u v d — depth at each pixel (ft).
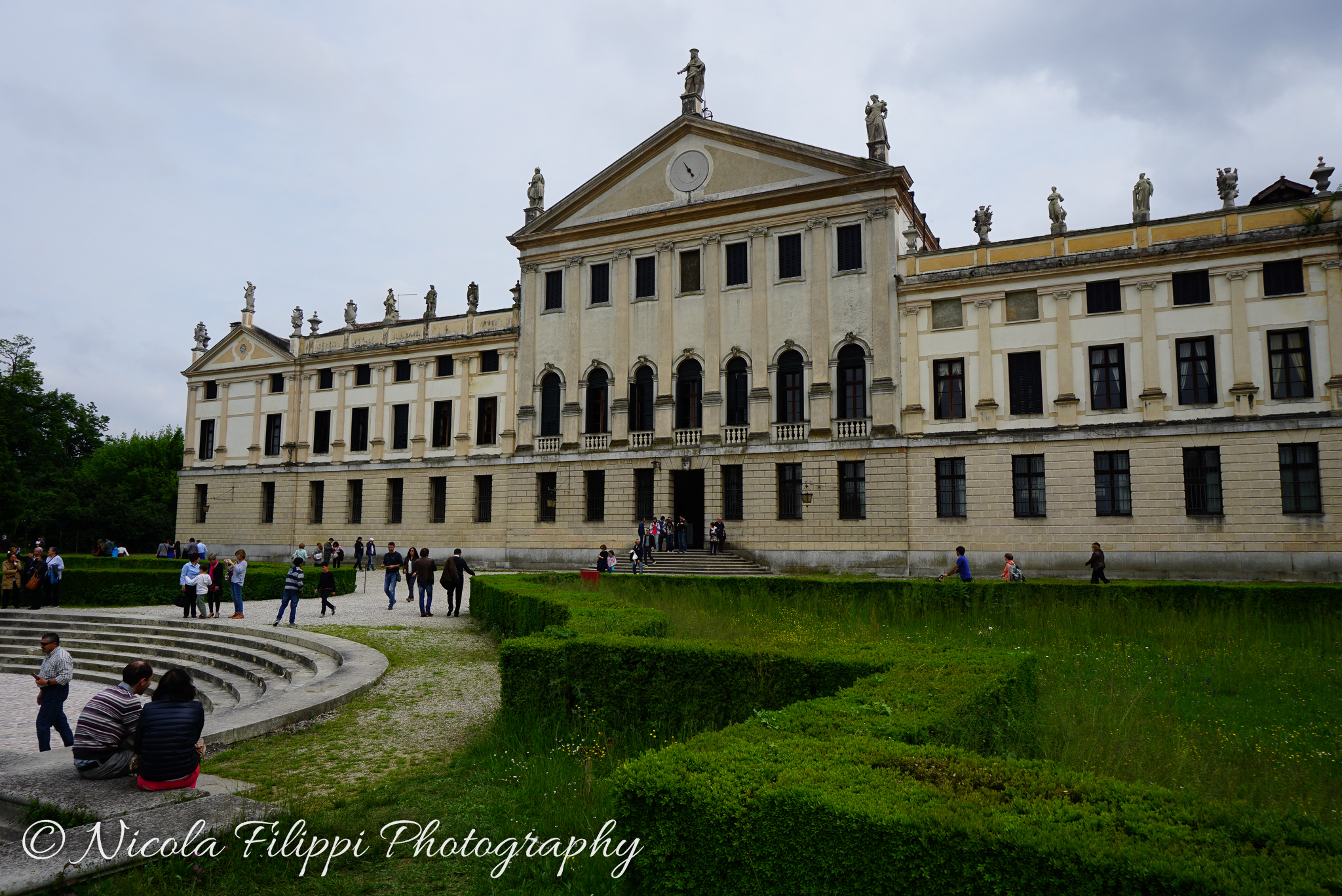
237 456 185.98
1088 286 116.67
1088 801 16.80
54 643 44.19
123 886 21.49
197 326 197.26
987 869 14.97
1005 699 29.63
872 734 22.17
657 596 79.92
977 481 119.75
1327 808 25.53
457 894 22.11
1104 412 114.01
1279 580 103.50
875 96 132.26
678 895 17.72
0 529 201.57
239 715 40.29
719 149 142.10
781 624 65.36
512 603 65.77
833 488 127.65
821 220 133.28
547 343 152.87
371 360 172.76
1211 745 31.78
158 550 181.16
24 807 27.40
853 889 15.90
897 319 127.13
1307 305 105.19
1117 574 111.24
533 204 158.51
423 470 164.14
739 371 138.31
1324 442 102.63
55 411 254.06
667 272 143.64
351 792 30.60
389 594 92.53
